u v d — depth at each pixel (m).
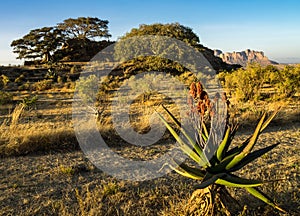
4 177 5.95
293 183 5.15
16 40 58.81
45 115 13.40
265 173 5.73
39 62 59.75
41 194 5.09
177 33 34.84
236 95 15.88
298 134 8.84
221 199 3.72
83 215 4.07
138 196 4.96
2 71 42.97
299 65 15.87
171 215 4.11
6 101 18.38
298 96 16.16
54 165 6.63
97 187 5.28
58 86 28.52
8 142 7.66
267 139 8.41
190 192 5.00
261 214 4.16
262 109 11.27
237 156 3.42
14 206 4.70
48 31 59.81
